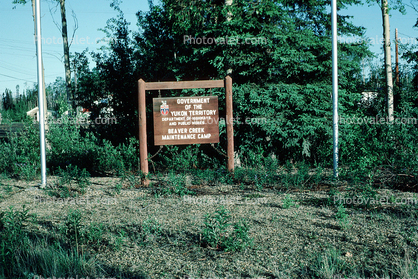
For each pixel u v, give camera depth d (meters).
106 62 14.62
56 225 5.41
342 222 5.16
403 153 8.02
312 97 11.00
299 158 11.96
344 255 4.07
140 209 6.27
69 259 3.96
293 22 12.02
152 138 13.17
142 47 15.40
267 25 10.88
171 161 10.93
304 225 5.15
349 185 7.64
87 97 14.80
